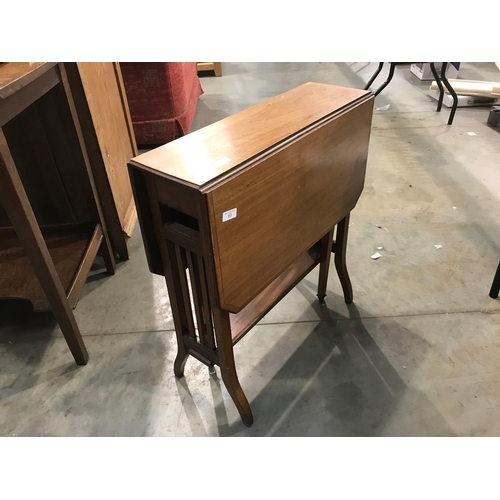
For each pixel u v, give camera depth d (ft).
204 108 12.00
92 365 4.99
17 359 5.08
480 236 6.89
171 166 3.02
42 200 6.04
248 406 4.23
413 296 5.80
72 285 5.08
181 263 3.69
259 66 15.58
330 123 3.76
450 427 4.27
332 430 4.28
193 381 4.79
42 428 4.35
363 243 6.82
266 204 3.31
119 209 6.55
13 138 5.47
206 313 3.81
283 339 5.26
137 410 4.51
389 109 11.62
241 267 3.30
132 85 9.20
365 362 4.95
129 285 6.15
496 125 10.41
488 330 5.29
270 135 3.39
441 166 8.89
